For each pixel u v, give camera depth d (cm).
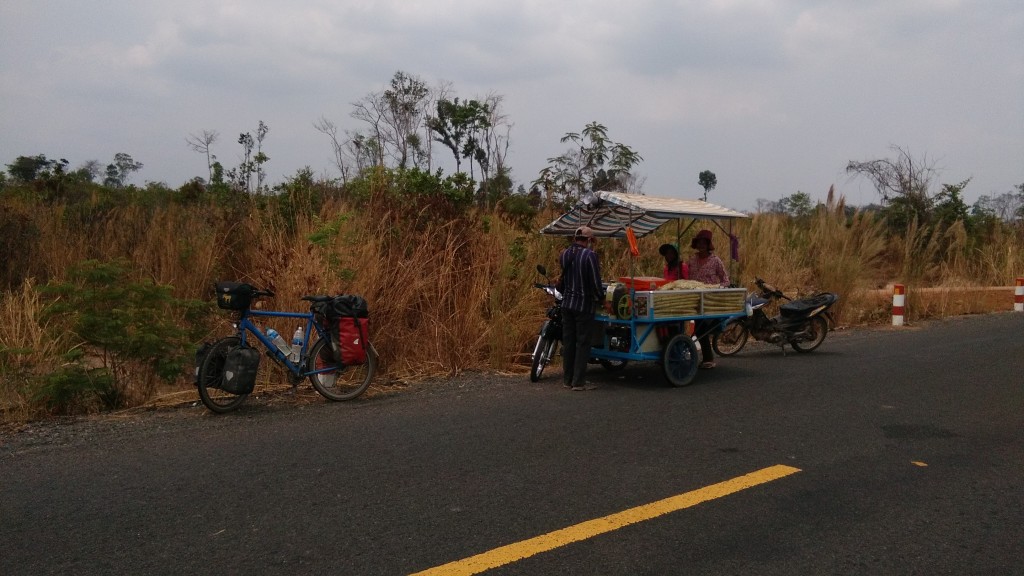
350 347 748
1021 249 2122
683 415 706
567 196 1320
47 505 467
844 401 770
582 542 413
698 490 495
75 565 386
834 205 1692
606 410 727
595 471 535
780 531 430
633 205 829
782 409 733
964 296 1742
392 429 650
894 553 403
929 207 2342
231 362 691
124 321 699
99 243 1047
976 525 442
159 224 1059
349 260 912
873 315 1527
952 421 685
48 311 713
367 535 421
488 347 973
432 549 404
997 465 554
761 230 1612
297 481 511
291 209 1039
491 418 692
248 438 618
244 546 407
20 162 2059
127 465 545
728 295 915
